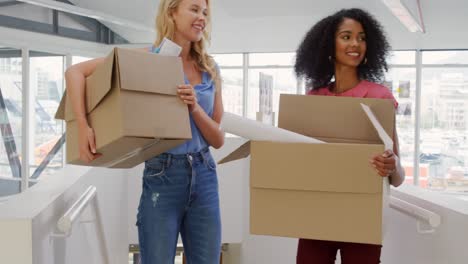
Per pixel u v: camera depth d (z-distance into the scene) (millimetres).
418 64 7828
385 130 1385
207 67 1491
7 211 1214
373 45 1563
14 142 6762
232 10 7000
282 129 1329
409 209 1580
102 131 1142
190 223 1469
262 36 7727
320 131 1439
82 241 1947
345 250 1519
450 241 1482
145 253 1428
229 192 3510
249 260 3422
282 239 3195
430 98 7934
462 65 7730
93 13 5895
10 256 1127
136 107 1075
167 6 1406
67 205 1588
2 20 6559
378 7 6301
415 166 8055
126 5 7465
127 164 1441
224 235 3516
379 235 1218
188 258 1517
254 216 1304
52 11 7332
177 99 1152
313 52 1625
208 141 1442
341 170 1224
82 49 7863
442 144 7980
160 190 1396
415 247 1728
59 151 7449
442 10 6246
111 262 2584
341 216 1242
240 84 8789
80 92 1218
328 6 6441
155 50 1305
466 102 7816
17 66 6809
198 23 1402
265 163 1275
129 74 1066
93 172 2125
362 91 1528
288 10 6758
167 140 1168
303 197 1266
